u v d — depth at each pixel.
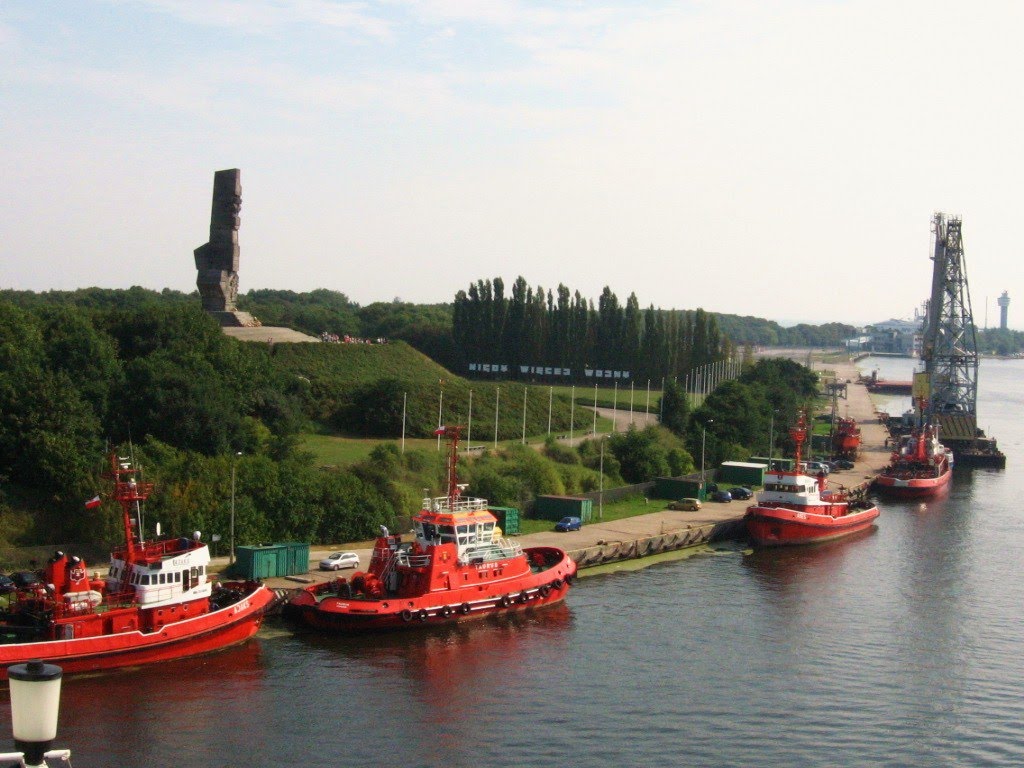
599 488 142.62
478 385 184.75
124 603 71.12
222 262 189.38
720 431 186.75
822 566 109.44
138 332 150.12
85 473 98.25
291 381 158.62
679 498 144.12
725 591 97.44
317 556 98.81
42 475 98.75
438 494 122.25
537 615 87.56
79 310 161.75
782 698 70.12
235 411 124.62
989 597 96.94
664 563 109.69
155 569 71.44
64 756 22.52
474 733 63.09
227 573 89.38
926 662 78.00
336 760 59.00
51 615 67.62
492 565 85.94
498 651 77.81
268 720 63.66
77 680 67.50
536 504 125.50
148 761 57.75
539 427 174.25
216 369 139.75
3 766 22.36
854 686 72.81
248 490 102.38
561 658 76.62
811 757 61.38
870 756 61.78
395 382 161.88
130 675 69.06
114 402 119.19
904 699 70.56
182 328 150.12
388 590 83.94
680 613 89.50
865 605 93.44
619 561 109.38
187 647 71.81
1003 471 197.38
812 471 142.88
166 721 62.75
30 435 99.75
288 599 83.50
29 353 120.69
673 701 69.00
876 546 121.19
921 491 160.62
